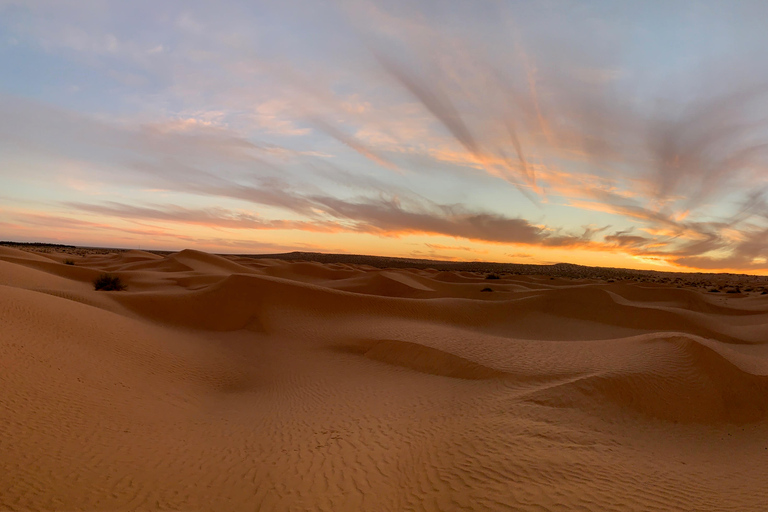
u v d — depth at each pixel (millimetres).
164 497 6719
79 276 41719
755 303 41750
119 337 15969
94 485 6785
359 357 17078
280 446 8875
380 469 7445
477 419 9414
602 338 24766
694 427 10367
